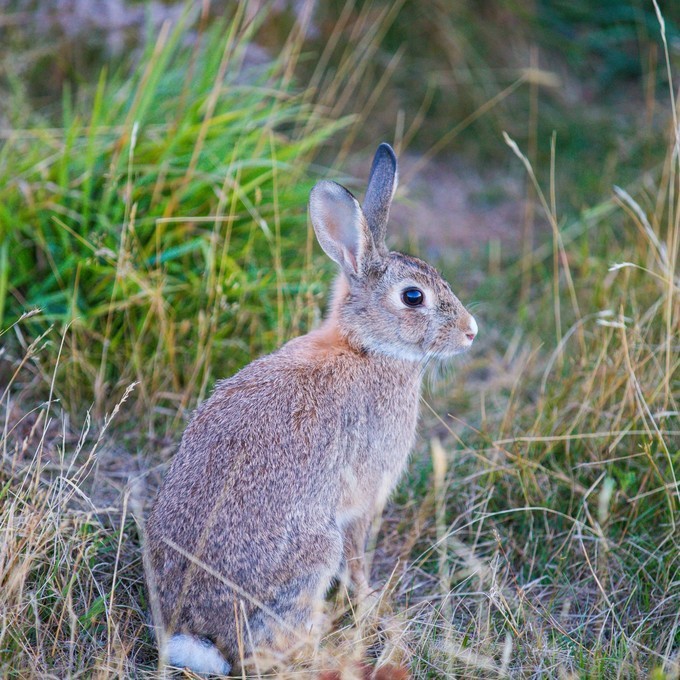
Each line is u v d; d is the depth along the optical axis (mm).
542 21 17969
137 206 10602
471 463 9828
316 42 15953
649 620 8039
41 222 10461
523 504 9289
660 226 12969
